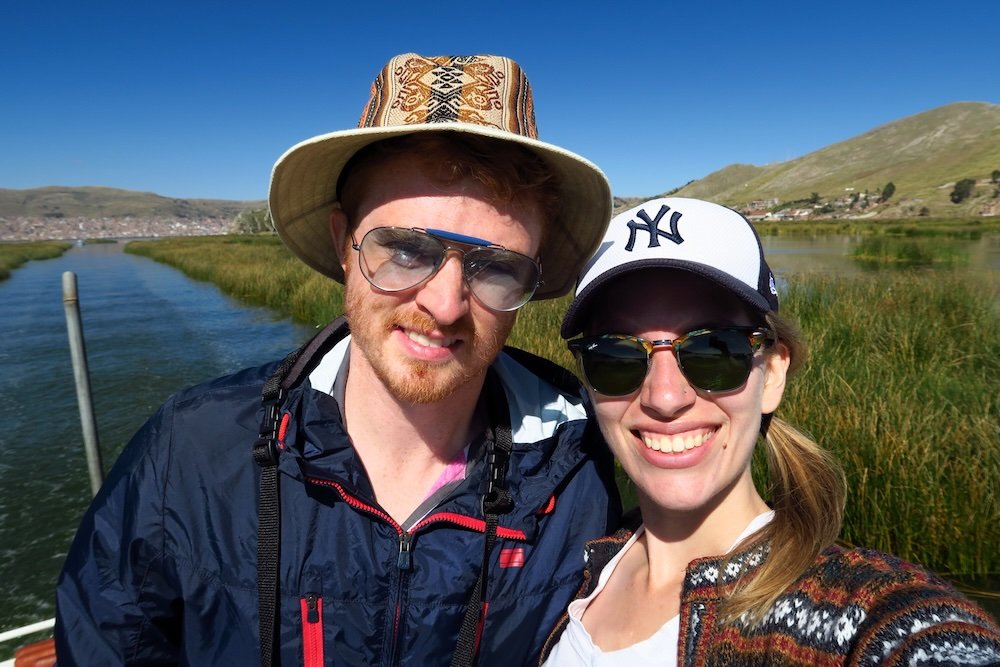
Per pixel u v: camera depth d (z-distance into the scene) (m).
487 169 1.28
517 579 1.41
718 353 1.16
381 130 1.23
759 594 1.01
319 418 1.34
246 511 1.31
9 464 6.48
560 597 1.44
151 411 8.18
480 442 1.48
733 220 1.23
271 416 1.33
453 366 1.34
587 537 1.52
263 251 34.97
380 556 1.30
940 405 4.82
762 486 4.12
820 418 4.43
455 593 1.32
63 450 6.87
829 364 6.00
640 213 1.27
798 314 8.95
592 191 1.42
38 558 4.75
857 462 3.90
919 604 0.86
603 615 1.30
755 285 1.19
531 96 1.41
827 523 1.06
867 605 0.91
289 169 1.46
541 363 1.69
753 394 1.19
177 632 1.37
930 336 7.23
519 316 9.03
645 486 1.26
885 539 3.74
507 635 1.39
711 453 1.20
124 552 1.33
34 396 8.91
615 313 1.26
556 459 1.50
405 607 1.30
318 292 14.97
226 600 1.29
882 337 7.44
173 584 1.31
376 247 1.33
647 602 1.24
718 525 1.22
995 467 3.73
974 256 24.23
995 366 6.42
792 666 0.94
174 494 1.33
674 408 1.17
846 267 20.66
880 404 4.44
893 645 0.84
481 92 1.30
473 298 1.34
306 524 1.30
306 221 1.66
